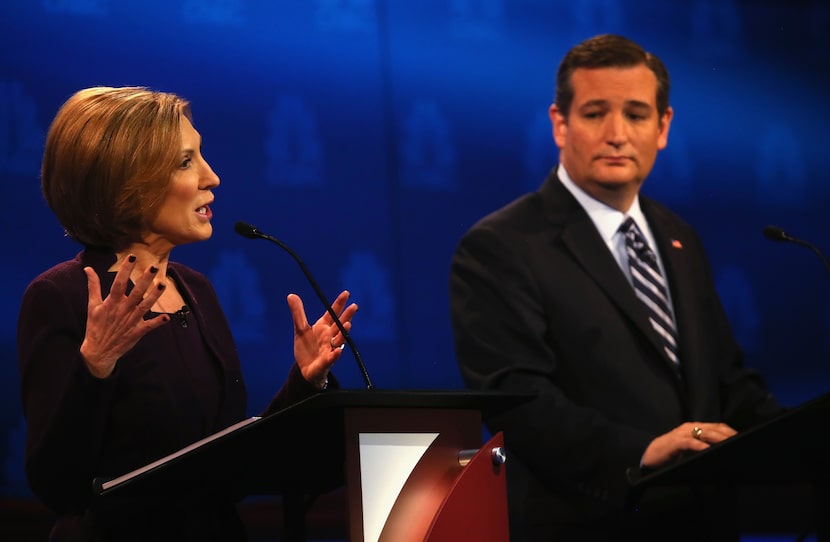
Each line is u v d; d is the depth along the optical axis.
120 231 8.02
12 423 14.98
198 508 7.01
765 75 19.92
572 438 10.09
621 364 10.64
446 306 18.00
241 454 6.28
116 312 6.61
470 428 6.82
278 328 16.89
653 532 10.20
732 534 8.54
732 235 19.48
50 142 8.04
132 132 7.93
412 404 6.43
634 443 9.94
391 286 17.72
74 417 6.73
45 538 14.82
